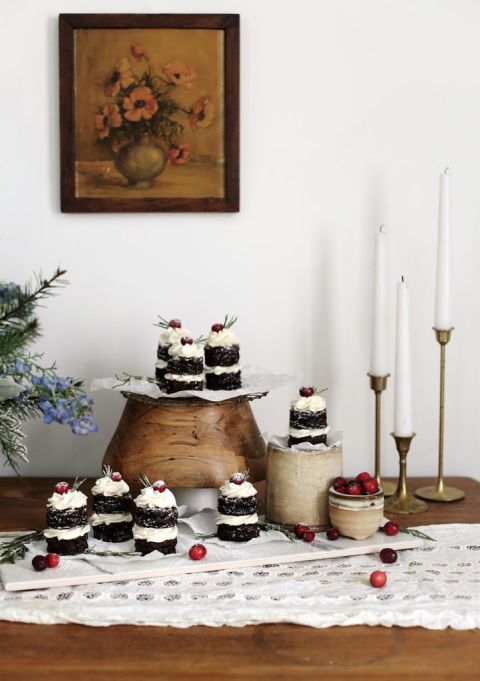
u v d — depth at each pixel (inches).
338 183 70.3
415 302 71.4
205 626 44.3
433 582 48.7
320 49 69.4
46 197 69.8
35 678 39.5
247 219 70.3
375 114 69.9
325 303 71.1
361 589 47.7
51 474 72.2
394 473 72.8
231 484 53.7
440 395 66.0
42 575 48.8
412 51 69.6
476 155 70.2
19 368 56.7
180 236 70.2
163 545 51.6
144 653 41.6
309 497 55.9
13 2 68.4
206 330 71.0
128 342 71.0
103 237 70.2
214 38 68.3
